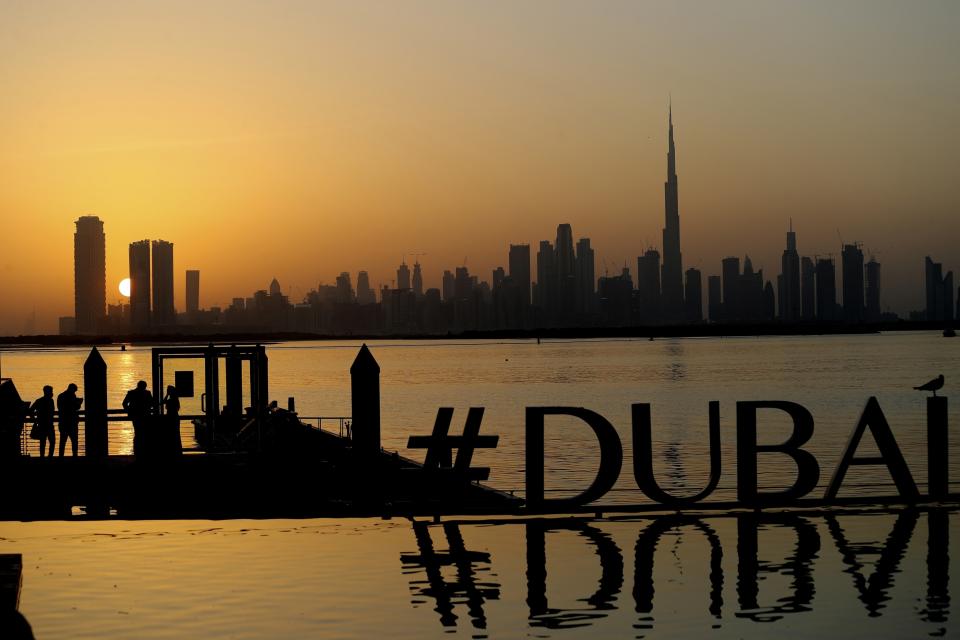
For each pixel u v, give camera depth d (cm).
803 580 2003
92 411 3250
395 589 1961
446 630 1694
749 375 13838
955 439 5081
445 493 2731
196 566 2164
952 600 1848
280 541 2438
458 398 9788
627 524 2662
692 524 2647
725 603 1847
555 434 5778
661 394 10000
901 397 8950
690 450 4847
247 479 3136
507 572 2100
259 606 1831
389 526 2672
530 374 15362
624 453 4712
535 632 1684
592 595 1912
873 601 1848
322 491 3105
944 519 2642
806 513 2777
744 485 2717
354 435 2870
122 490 3095
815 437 5419
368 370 2875
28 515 2850
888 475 3684
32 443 4600
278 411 4644
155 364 3753
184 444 4675
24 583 2003
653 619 1753
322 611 1800
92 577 2053
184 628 1698
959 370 14662
